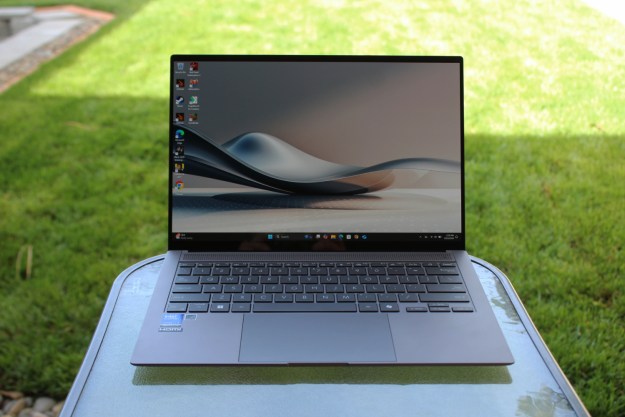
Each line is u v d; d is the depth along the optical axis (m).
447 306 0.94
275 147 1.05
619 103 2.71
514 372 0.86
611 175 2.39
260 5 4.14
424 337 0.88
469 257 1.09
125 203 2.43
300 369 0.85
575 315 1.83
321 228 1.05
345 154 1.05
